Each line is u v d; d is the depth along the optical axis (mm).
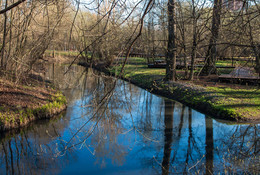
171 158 6645
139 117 9898
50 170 6102
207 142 7488
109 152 7020
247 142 7227
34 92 11656
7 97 10227
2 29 11562
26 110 9500
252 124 8562
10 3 10977
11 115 8820
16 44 12336
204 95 11492
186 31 11648
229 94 11328
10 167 6309
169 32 13219
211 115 9914
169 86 14102
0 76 11883
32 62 12531
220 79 14086
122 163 6430
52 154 6949
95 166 6328
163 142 7648
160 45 14539
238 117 9000
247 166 5805
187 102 11875
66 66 27562
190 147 7250
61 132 8562
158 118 9852
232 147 6984
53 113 10133
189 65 16609
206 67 15633
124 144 7539
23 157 6836
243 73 14391
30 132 8602
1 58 11898
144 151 7094
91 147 7367
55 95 12109
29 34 12508
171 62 14492
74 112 10602
